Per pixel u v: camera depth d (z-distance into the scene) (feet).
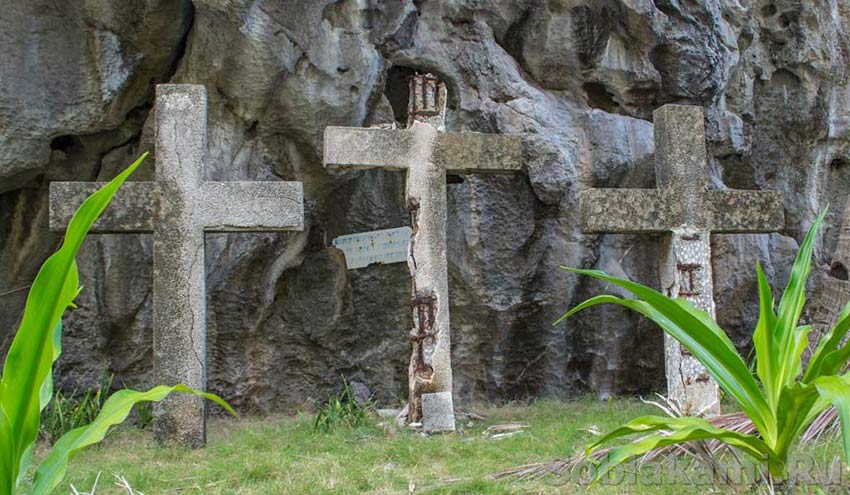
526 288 24.89
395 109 25.86
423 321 19.06
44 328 8.93
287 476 13.65
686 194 19.63
